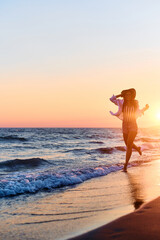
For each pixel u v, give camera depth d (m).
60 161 11.44
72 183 6.30
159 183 5.89
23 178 6.12
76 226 3.07
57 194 5.19
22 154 16.12
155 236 2.46
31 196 5.07
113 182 6.24
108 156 13.58
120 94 7.83
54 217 3.58
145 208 3.43
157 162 10.41
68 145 24.27
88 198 4.69
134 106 7.71
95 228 2.81
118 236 2.52
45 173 6.80
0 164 10.00
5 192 5.22
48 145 23.55
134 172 7.83
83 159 12.25
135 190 5.15
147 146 19.88
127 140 7.97
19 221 3.46
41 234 2.88
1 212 3.96
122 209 3.71
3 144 24.44
